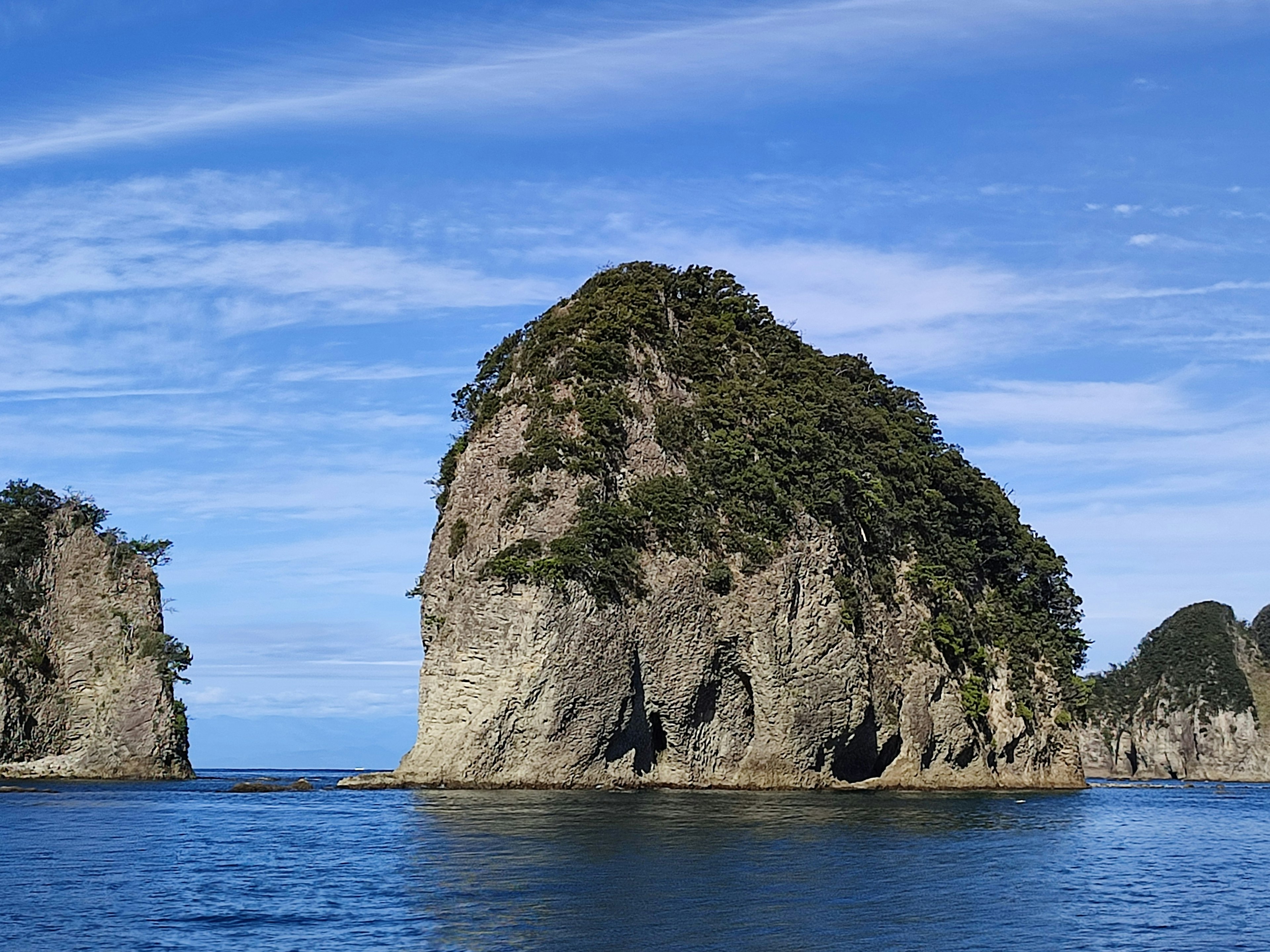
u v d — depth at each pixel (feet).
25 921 92.94
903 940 88.84
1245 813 225.35
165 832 148.15
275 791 224.33
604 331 248.93
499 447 238.68
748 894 104.12
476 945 84.58
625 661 222.07
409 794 203.92
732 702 234.79
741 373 268.62
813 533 247.09
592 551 223.51
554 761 217.36
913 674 261.03
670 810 175.11
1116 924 96.78
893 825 163.12
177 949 83.61
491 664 218.59
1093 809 221.05
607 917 93.86
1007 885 114.11
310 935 87.56
